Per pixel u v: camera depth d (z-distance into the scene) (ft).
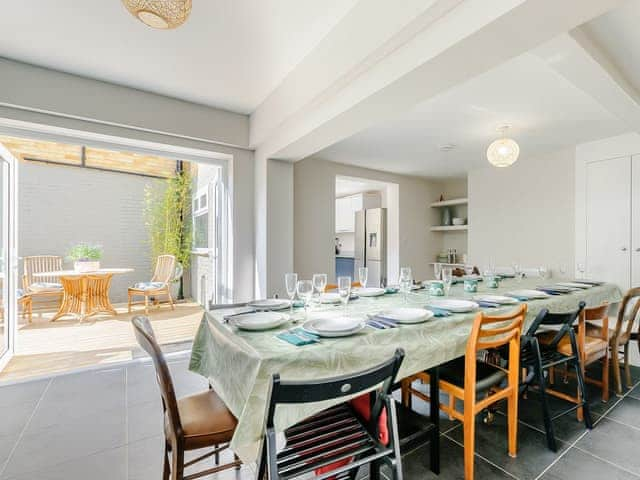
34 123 7.93
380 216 19.10
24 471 5.05
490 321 4.97
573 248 12.59
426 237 19.01
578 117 9.66
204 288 16.14
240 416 3.53
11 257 9.64
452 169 16.34
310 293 5.95
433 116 9.59
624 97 7.18
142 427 6.30
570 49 5.49
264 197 10.85
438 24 4.97
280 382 2.87
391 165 15.57
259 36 6.73
